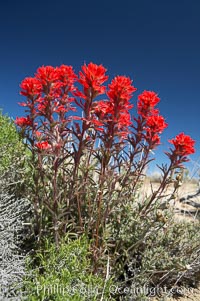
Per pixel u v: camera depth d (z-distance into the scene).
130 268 0.44
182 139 0.42
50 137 0.39
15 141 0.63
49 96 0.38
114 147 0.40
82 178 0.42
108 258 0.41
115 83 0.39
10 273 0.36
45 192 0.41
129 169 0.44
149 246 0.49
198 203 0.92
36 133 0.41
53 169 0.39
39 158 0.40
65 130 0.39
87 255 0.42
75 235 0.43
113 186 0.42
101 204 0.43
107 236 0.41
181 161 0.43
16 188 0.47
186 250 0.52
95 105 0.37
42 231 0.43
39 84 0.39
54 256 0.37
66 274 0.36
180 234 0.53
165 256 0.47
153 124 0.42
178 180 0.45
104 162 0.40
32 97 0.40
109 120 0.39
